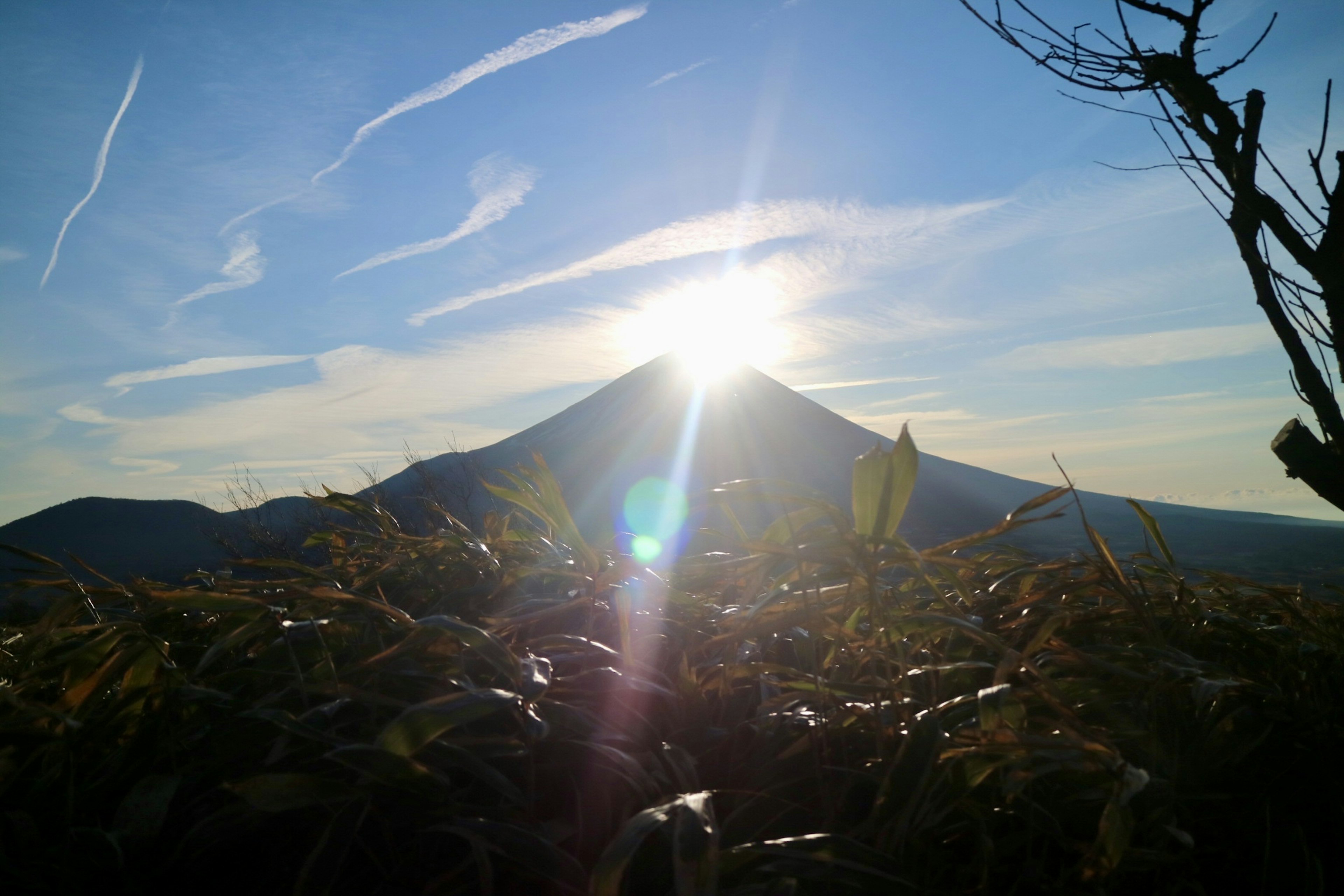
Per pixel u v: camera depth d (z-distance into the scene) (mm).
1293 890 761
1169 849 803
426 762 713
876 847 699
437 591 1270
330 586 1065
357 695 813
